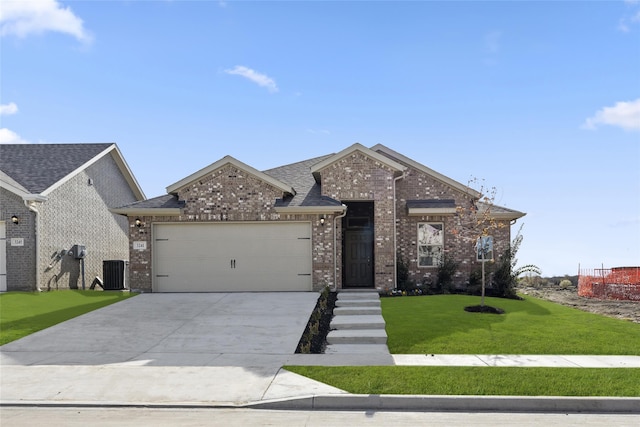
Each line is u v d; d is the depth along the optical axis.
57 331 12.24
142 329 12.42
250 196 17.70
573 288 26.19
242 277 17.62
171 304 15.35
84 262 21.58
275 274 17.56
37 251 18.25
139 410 7.05
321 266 17.45
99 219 23.48
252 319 13.37
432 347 10.52
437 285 19.03
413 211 19.03
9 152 22.72
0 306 15.26
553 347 10.48
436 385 7.73
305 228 17.59
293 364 9.28
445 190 20.09
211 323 12.98
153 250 17.81
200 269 17.72
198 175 17.70
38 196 18.17
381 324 12.38
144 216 17.86
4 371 8.98
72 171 20.89
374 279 18.08
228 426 6.34
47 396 7.62
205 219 17.72
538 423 6.48
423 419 6.64
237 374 8.66
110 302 15.78
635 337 11.39
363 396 7.24
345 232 19.00
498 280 18.48
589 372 8.48
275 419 6.64
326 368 8.90
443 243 19.55
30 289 18.09
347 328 12.38
